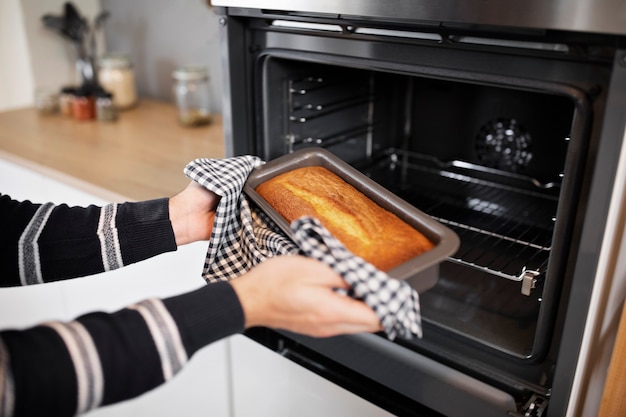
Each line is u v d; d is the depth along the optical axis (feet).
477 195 3.79
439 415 2.93
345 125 3.77
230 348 3.76
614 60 2.02
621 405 2.54
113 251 2.75
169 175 4.34
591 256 2.22
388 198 2.52
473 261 3.19
